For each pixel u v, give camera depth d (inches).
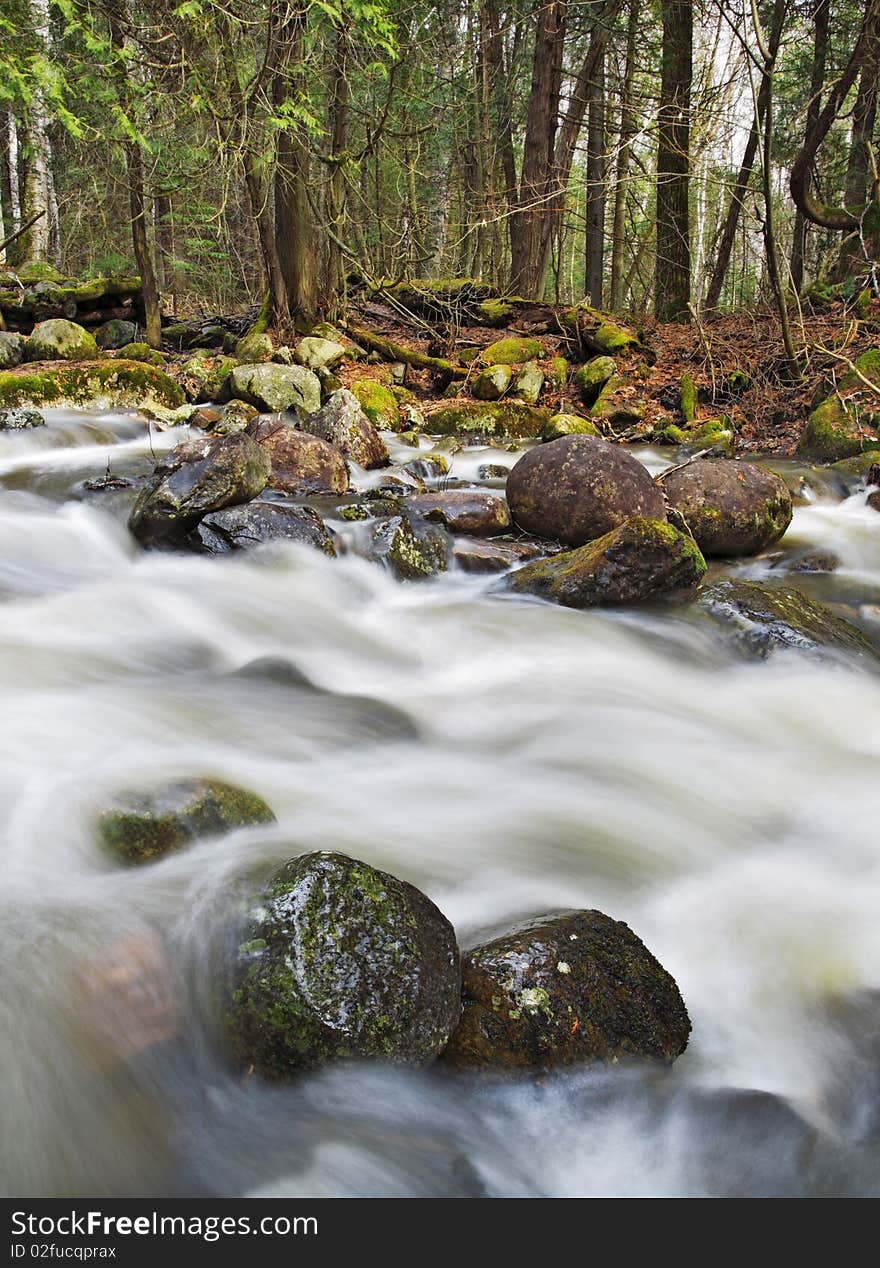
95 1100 86.4
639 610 219.6
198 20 398.6
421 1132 89.5
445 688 191.8
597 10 640.4
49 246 763.4
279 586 226.5
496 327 589.0
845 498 329.4
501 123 745.6
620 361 498.3
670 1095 97.0
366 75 480.4
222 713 166.6
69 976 93.4
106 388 411.8
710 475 266.8
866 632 224.7
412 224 611.2
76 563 239.6
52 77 378.0
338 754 157.5
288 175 491.8
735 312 583.5
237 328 552.1
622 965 104.0
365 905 95.1
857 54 466.3
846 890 130.6
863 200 642.2
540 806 143.9
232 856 114.2
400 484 316.5
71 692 166.4
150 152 446.0
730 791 154.3
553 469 259.8
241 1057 90.7
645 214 669.9
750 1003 110.4
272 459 299.7
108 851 113.7
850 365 389.4
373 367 500.7
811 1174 90.6
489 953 100.6
